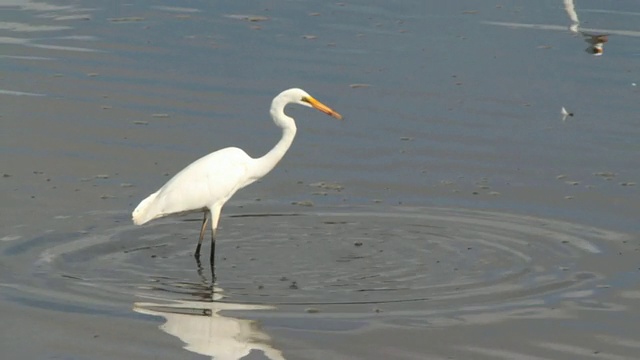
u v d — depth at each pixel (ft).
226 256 40.75
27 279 37.65
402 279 38.60
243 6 71.00
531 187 47.91
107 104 56.49
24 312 34.99
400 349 33.01
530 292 37.52
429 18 68.69
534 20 68.44
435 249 41.57
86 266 39.22
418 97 57.62
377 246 41.86
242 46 64.18
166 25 67.51
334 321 34.86
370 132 53.78
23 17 69.00
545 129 54.13
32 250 40.37
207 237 42.93
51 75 60.08
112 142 52.08
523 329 34.58
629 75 60.34
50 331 33.71
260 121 54.85
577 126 54.44
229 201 46.39
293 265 39.91
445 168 49.98
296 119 55.47
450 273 39.22
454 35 65.82
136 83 59.21
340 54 62.95
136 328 34.06
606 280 38.58
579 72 60.70
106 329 33.94
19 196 45.60
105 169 49.08
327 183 48.34
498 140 52.95
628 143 52.65
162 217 43.83
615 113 55.88
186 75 60.23
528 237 42.70
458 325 34.78
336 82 59.21
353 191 47.50
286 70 60.80
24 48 63.82
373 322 34.86
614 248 41.52
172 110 55.98
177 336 33.53
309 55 62.80
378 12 69.87
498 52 63.31
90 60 62.28
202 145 52.03
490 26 67.26
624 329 34.68
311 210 45.44
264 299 36.63
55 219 43.50
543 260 40.47
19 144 51.44
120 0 72.18
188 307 35.76
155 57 62.69
